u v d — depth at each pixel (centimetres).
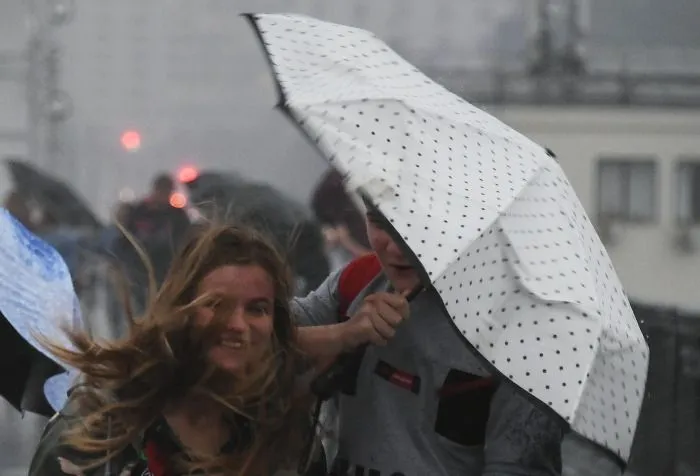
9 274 1185
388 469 1062
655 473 2511
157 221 3278
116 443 954
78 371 1006
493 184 998
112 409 959
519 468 1030
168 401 966
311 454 1017
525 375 949
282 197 2627
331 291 1162
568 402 938
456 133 1027
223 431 982
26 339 1141
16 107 7738
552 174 1066
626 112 7869
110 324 2888
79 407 981
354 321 1041
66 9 7700
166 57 7731
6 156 7675
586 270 998
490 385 1044
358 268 1152
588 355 954
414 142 995
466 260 958
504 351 956
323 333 1039
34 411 1238
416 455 1056
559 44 7481
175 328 960
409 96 1047
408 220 946
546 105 7500
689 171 8112
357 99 1009
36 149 7688
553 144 7638
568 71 7544
